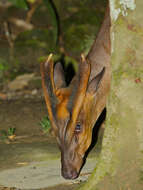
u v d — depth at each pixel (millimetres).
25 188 5645
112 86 5086
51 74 5879
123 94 4996
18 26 17875
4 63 14617
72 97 5879
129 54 5020
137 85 4957
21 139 8102
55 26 13180
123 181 4969
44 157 6949
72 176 5977
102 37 6961
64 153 6051
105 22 6992
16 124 9000
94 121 6539
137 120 4957
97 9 14484
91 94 6312
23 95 11977
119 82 5012
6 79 13680
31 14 17938
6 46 15953
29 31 15625
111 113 5086
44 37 15195
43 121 8617
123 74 5000
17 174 6223
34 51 14914
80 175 6121
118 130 5035
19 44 15367
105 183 5035
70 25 14008
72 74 11953
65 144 6012
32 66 14391
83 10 14367
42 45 14977
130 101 4973
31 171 6324
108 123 5113
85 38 13359
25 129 8688
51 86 5898
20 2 14078
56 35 13211
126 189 4934
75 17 14188
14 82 12977
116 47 5094
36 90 12352
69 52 13273
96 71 6809
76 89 5844
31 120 9203
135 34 4992
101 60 6840
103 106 6668
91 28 13680
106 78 6730
